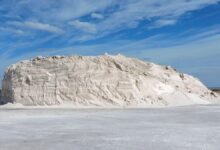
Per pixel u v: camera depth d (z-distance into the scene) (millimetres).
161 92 52188
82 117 28609
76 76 50156
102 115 30844
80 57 54031
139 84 51312
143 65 58062
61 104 47094
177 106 46906
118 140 15539
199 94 57219
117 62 55188
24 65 54156
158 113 33281
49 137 16766
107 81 50344
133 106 46469
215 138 15938
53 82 49812
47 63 52906
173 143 14516
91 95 48281
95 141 15297
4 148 13727
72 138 16344
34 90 49688
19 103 49062
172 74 60000
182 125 22062
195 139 15641
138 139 15773
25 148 13688
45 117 28844
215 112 33812
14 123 23750
